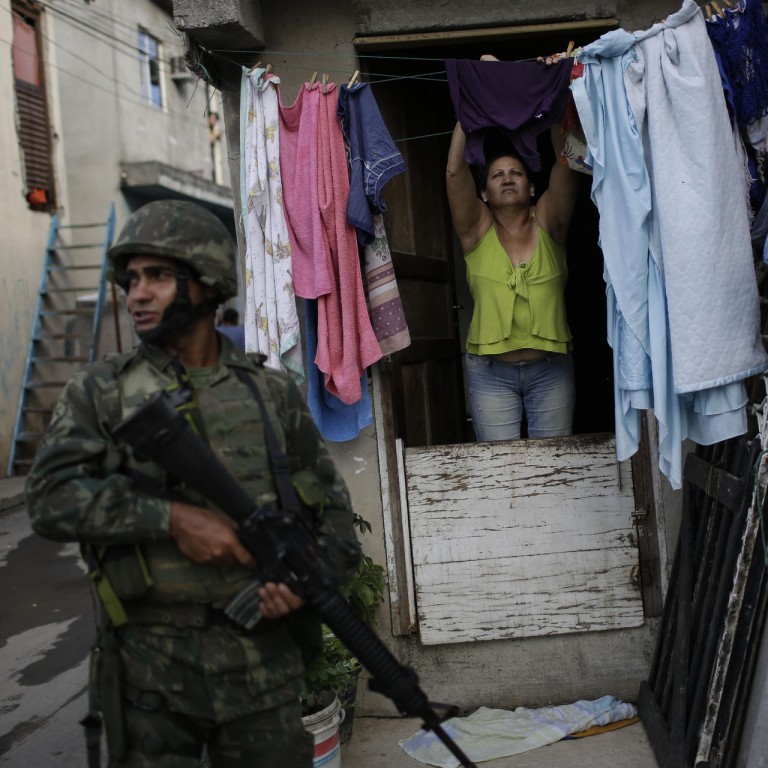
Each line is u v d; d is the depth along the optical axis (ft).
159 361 6.03
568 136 10.43
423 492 11.66
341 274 10.77
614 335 10.01
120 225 46.75
